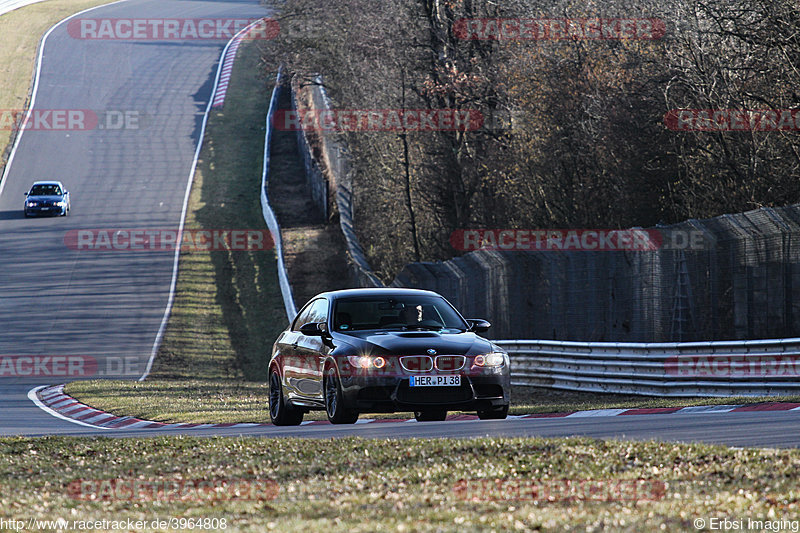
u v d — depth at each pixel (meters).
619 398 72.00
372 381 45.81
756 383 60.53
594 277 78.44
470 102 154.38
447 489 27.23
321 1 179.88
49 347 126.81
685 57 104.06
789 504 23.56
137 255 174.38
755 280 64.44
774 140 97.62
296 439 38.72
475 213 164.75
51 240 185.50
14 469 35.50
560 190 131.62
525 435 39.22
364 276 132.00
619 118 113.19
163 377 109.88
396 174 173.38
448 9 158.00
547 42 132.00
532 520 21.89
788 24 86.88
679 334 69.81
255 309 144.38
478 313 95.94
